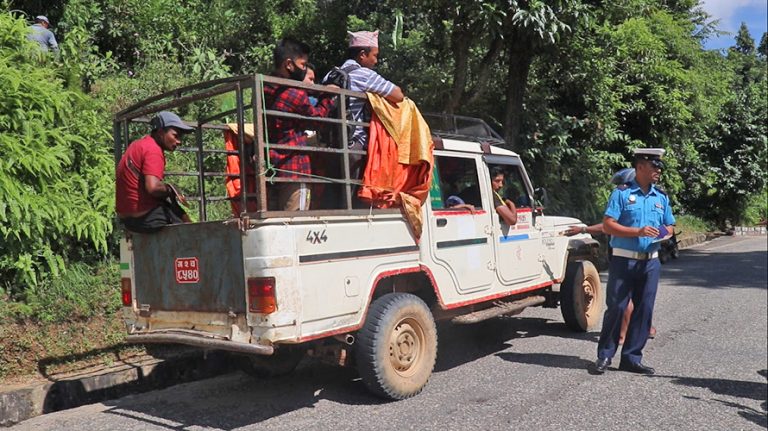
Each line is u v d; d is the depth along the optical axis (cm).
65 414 511
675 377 600
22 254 632
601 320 851
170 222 508
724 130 2408
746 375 608
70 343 602
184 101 504
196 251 477
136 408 523
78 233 661
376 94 526
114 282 686
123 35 1131
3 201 613
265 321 433
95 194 712
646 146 1753
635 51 1593
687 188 2375
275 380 603
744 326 823
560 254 754
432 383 578
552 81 1446
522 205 705
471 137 658
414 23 1358
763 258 1664
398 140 525
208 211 799
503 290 651
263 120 455
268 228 437
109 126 807
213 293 466
